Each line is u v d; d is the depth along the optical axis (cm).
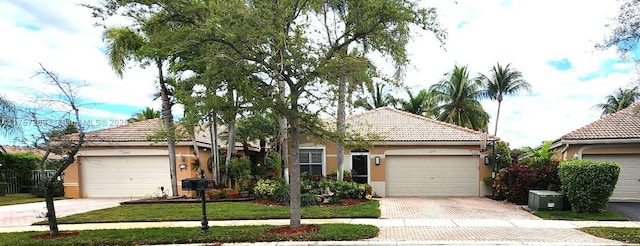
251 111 866
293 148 920
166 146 1844
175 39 802
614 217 1079
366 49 922
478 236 848
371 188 1644
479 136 1759
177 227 971
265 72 846
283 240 820
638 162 1497
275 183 1538
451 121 3303
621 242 786
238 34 766
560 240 805
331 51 851
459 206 1375
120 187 1856
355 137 1012
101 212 1252
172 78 1459
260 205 1370
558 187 1359
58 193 1905
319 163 1812
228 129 1806
